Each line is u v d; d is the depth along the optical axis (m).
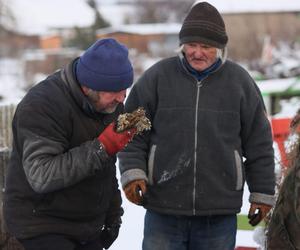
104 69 3.05
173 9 60.66
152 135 3.92
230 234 3.98
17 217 3.23
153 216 3.99
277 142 5.34
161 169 3.86
